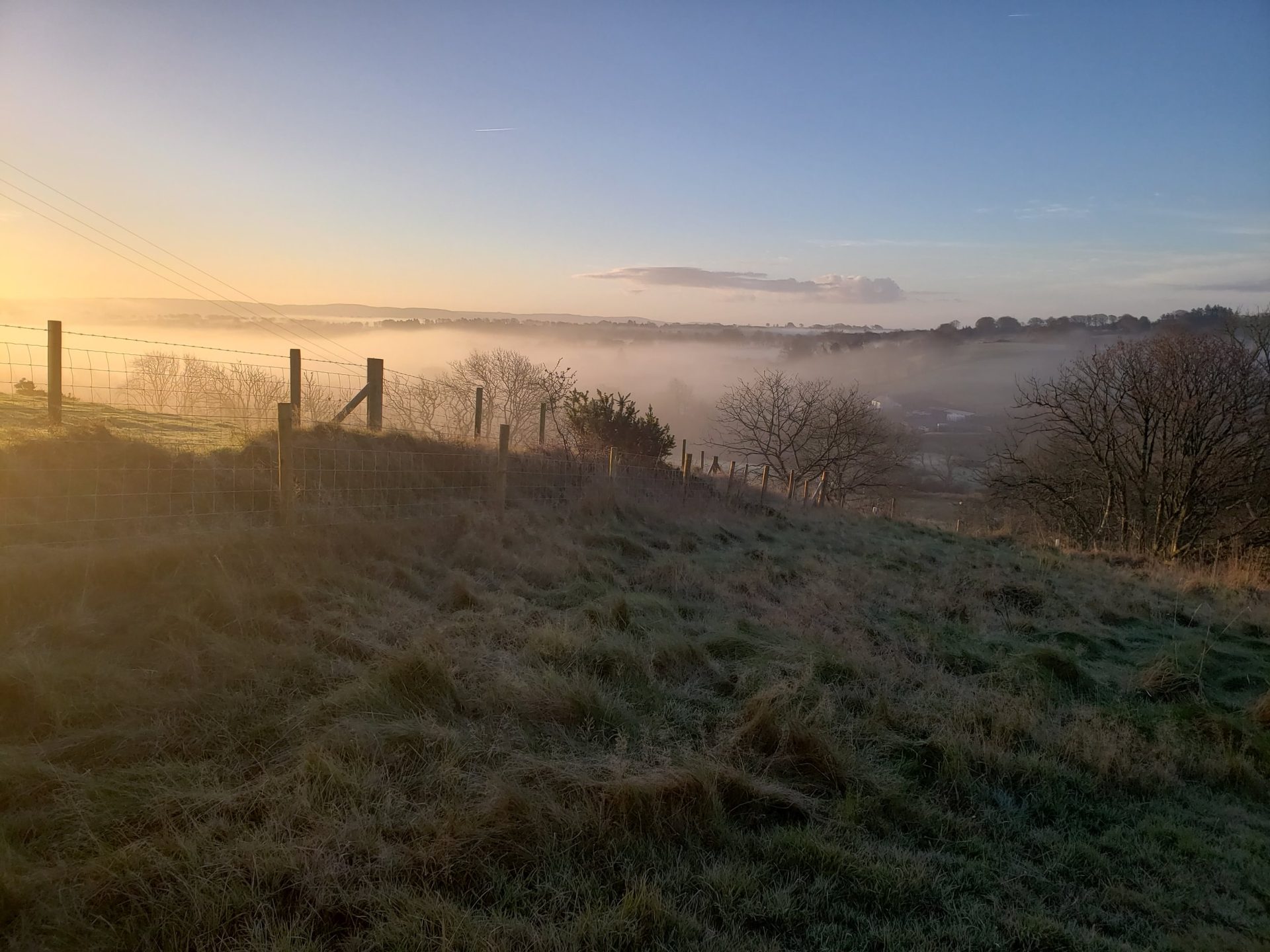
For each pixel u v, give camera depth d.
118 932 2.66
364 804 3.40
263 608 5.41
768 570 9.97
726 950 2.93
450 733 4.08
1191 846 4.24
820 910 3.29
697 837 3.63
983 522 31.95
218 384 12.17
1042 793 4.69
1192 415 23.38
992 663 7.06
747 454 36.25
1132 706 6.51
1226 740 5.77
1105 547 24.00
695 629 6.86
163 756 3.72
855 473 35.91
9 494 5.75
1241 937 3.48
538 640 5.62
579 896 3.14
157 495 6.61
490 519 9.12
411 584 6.84
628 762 3.98
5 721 3.79
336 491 8.22
